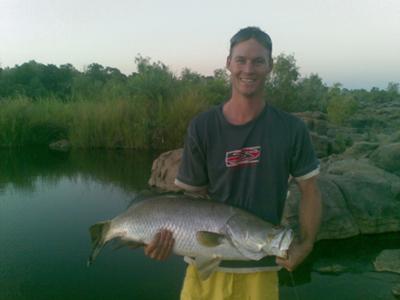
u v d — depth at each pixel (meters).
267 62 1.20
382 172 4.34
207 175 1.28
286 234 1.12
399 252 3.28
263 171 1.21
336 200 3.80
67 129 9.97
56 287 2.80
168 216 1.21
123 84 12.15
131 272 3.06
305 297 2.71
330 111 11.59
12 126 9.51
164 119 8.91
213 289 1.28
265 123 1.21
